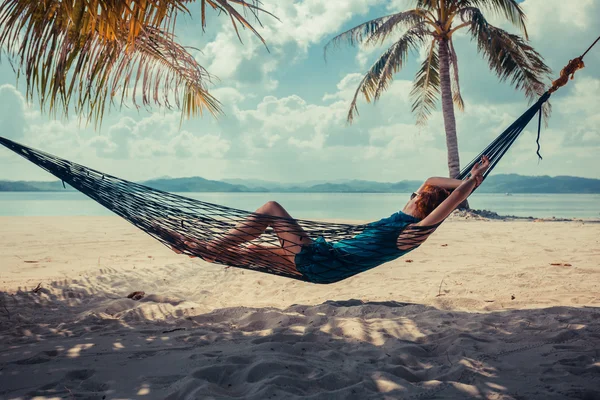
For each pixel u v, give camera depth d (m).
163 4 3.71
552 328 3.27
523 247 8.07
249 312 3.96
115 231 11.20
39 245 8.70
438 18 16.17
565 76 3.79
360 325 3.47
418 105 18.17
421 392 2.27
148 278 5.77
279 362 2.57
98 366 2.63
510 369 2.56
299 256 3.37
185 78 6.64
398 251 3.38
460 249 7.98
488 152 3.66
